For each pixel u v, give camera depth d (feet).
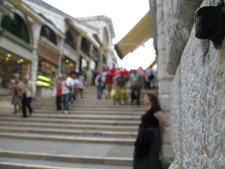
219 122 3.43
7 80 41.86
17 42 42.19
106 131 25.08
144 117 12.61
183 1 5.49
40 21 45.73
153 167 11.66
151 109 12.51
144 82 48.62
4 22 39.45
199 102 4.62
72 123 28.48
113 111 32.45
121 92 35.45
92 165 15.85
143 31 29.78
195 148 4.95
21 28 44.88
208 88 4.02
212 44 3.80
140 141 12.23
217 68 3.56
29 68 46.24
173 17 6.98
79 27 67.51
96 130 25.70
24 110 30.66
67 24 62.13
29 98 31.04
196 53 4.95
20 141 22.18
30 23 45.96
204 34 3.46
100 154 17.44
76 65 69.31
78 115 30.99
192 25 5.95
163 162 14.84
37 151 18.15
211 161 3.82
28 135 23.56
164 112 15.79
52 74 55.88
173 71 10.21
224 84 3.26
